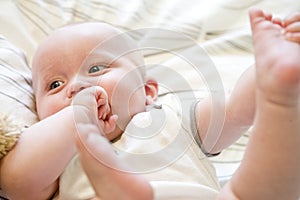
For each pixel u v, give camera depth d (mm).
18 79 917
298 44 575
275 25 597
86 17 1184
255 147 615
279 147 601
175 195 718
